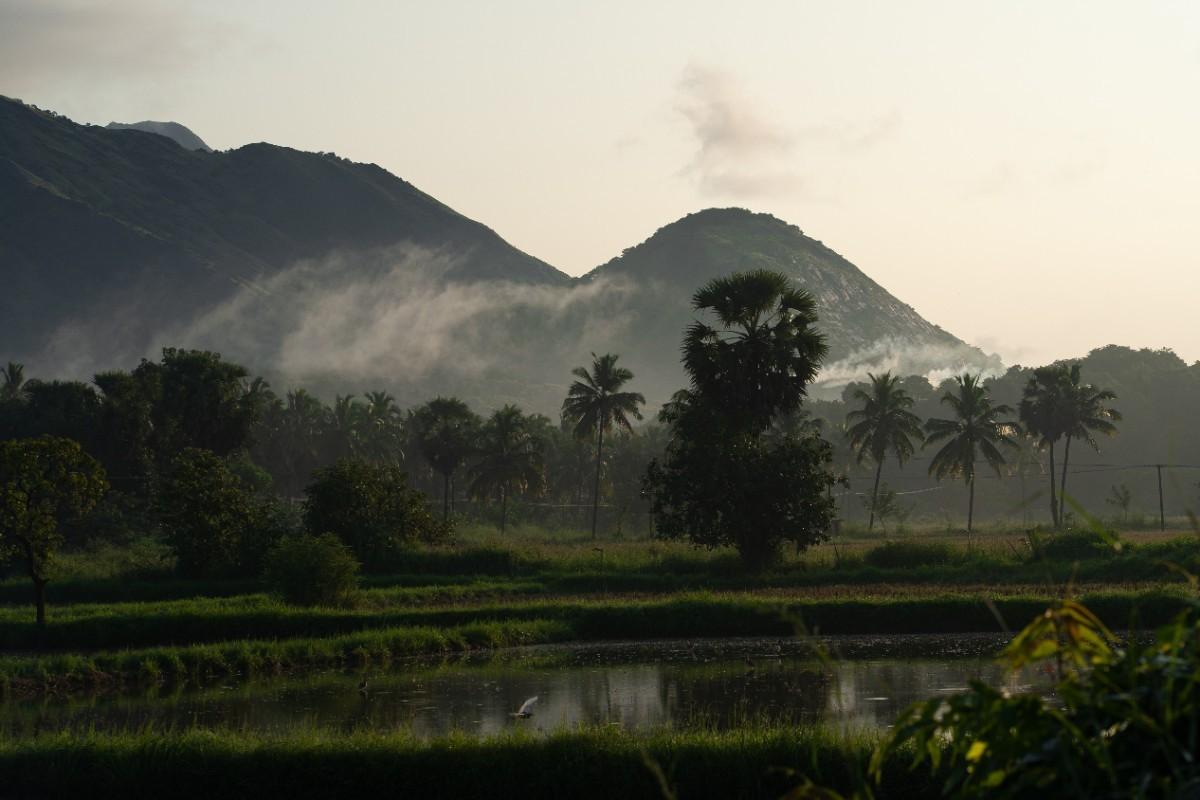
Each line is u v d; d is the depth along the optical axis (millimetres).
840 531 104875
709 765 19125
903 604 44344
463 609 45188
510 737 21047
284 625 42969
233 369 106438
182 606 47656
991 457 111000
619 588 56062
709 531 59344
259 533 61344
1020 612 43531
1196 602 4266
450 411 130250
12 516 40594
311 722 26938
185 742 21281
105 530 83125
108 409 97188
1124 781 4078
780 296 61250
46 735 23188
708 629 44156
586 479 156250
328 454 154250
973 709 4398
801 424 115938
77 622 41844
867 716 26062
